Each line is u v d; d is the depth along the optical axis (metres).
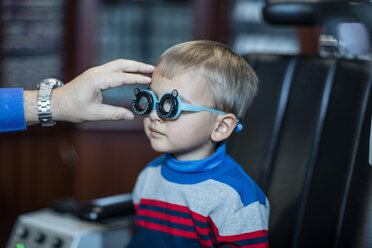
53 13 2.53
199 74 1.11
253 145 1.39
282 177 1.34
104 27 2.78
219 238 1.12
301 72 1.38
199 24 2.70
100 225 1.44
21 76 2.46
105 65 1.16
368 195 1.24
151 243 1.22
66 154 2.63
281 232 1.33
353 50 1.33
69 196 2.69
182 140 1.11
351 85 1.31
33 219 1.49
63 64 2.60
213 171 1.16
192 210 1.14
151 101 1.11
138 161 2.73
